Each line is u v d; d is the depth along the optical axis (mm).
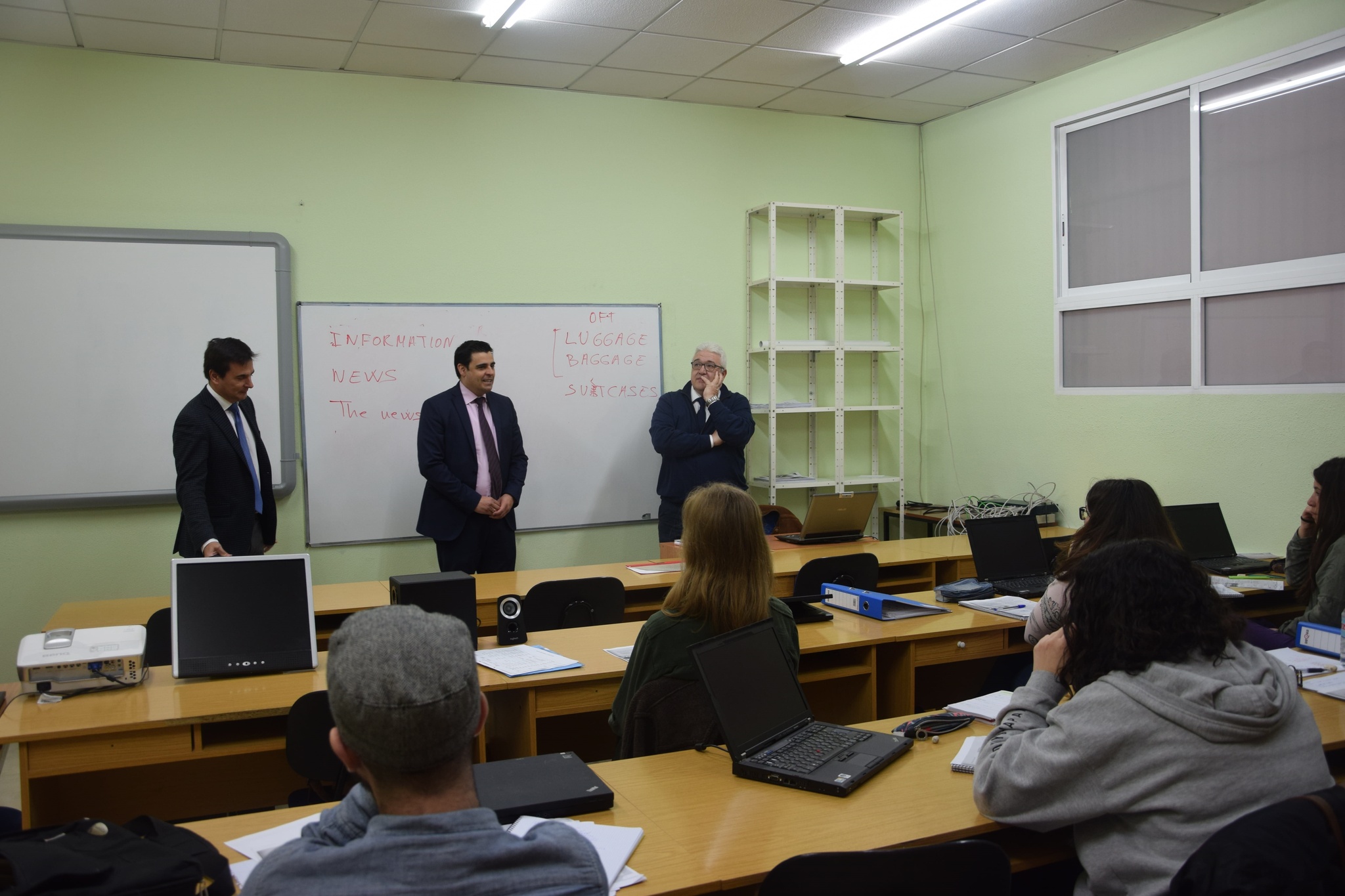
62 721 2211
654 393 5426
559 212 5191
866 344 5789
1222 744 1410
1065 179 5207
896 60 4863
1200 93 4496
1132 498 2588
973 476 5875
